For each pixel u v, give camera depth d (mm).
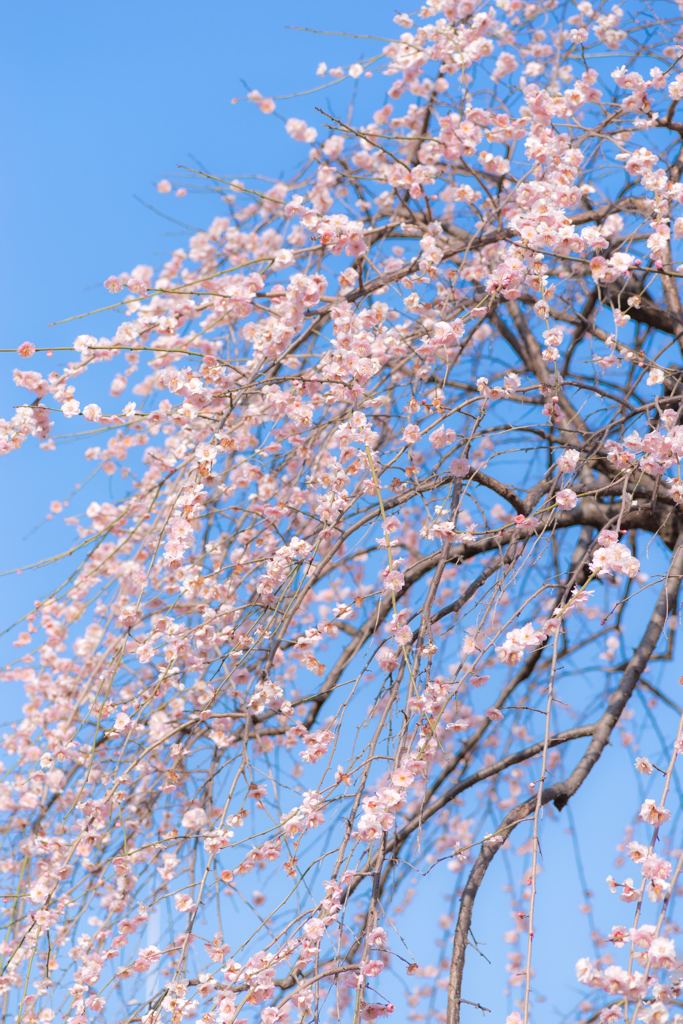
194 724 2689
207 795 2627
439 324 2467
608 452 2426
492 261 3316
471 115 2768
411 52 3000
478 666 2312
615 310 2670
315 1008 1711
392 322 3213
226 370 2539
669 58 3180
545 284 2605
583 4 3209
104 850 2678
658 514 2934
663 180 2529
